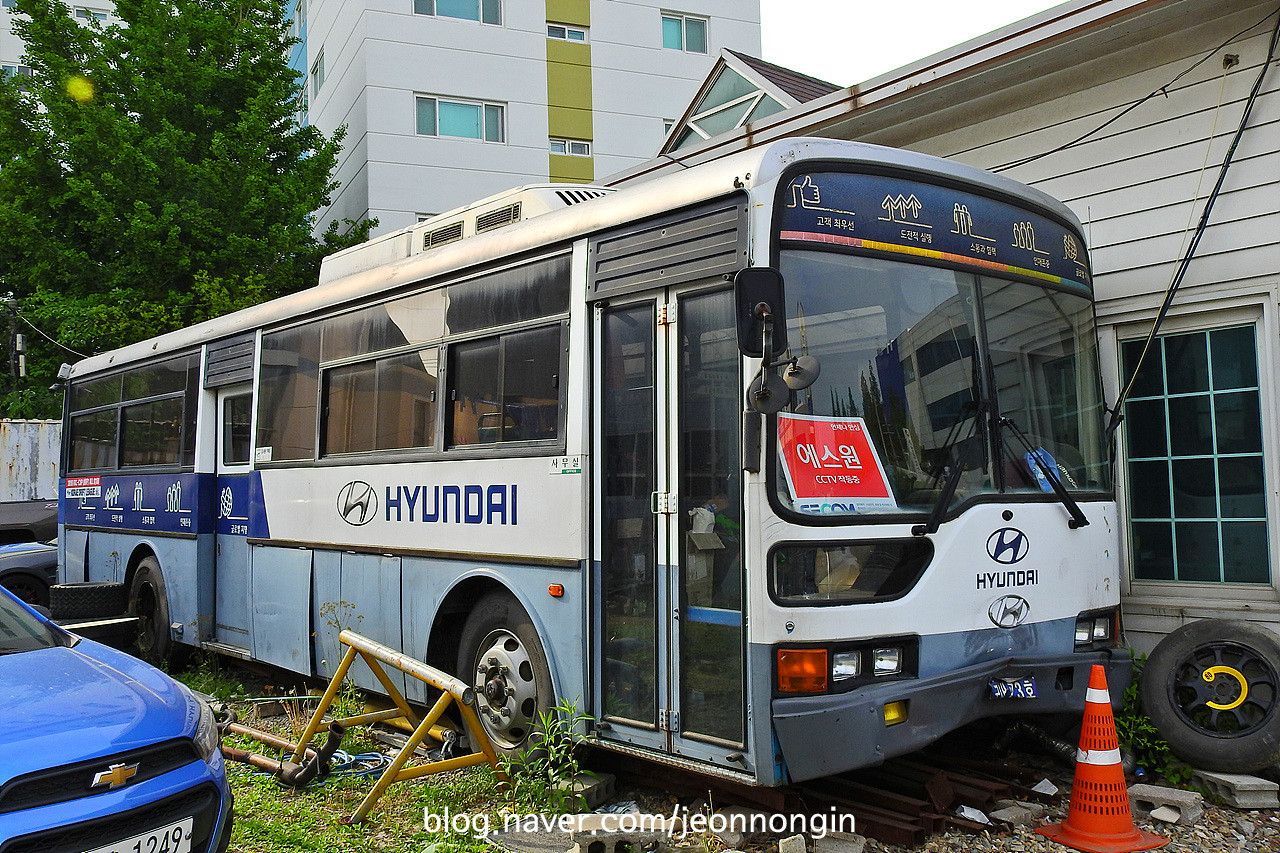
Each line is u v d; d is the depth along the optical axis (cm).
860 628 468
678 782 570
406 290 720
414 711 749
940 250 534
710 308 502
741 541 472
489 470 623
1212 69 683
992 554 512
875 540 480
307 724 676
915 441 503
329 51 2677
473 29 2462
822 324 484
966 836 512
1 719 420
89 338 1838
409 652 684
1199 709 592
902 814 518
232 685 909
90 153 1872
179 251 1880
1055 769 614
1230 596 675
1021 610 522
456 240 727
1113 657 548
